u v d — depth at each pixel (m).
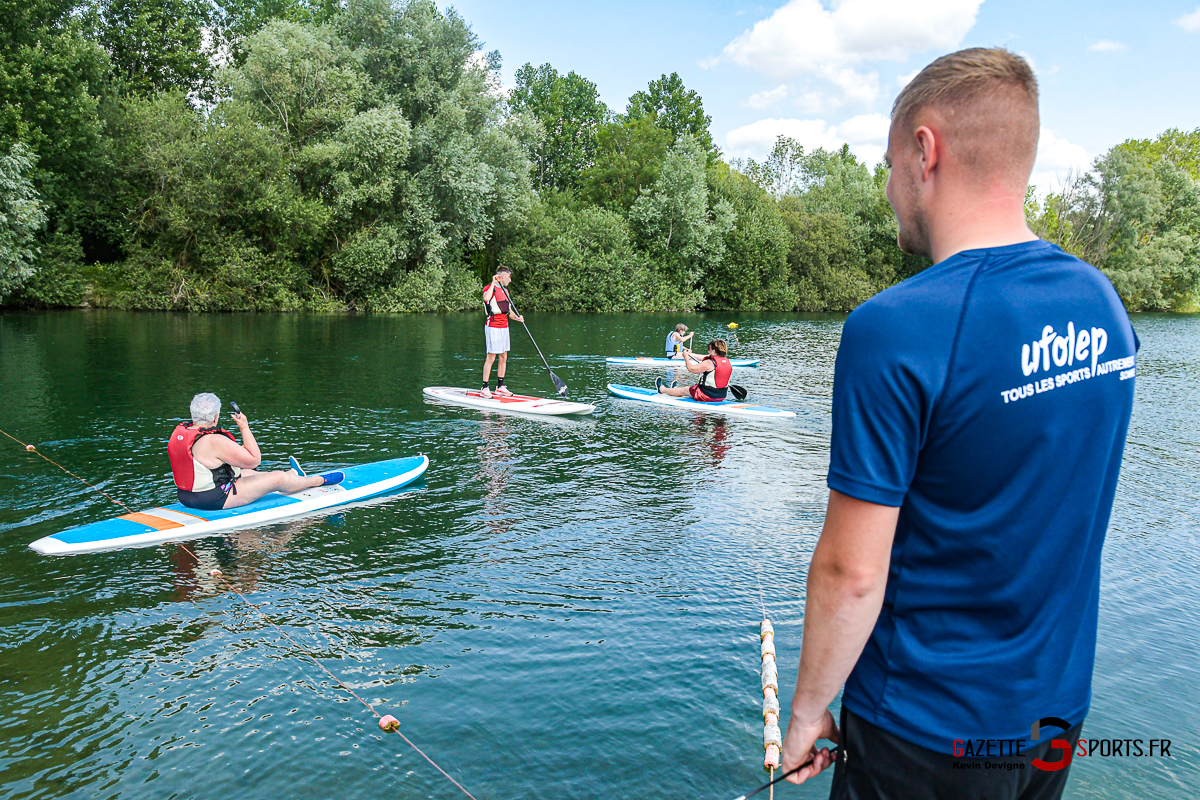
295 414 9.45
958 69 1.31
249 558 4.99
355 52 28.48
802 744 1.42
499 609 4.33
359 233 27.80
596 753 3.05
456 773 2.92
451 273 30.91
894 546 1.34
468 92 29.83
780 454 8.38
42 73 22.38
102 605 4.28
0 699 3.35
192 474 5.59
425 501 6.28
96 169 24.14
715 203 42.00
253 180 24.95
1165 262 47.88
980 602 1.27
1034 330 1.19
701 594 4.59
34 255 22.58
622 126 42.69
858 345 1.27
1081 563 1.28
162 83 33.09
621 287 35.28
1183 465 8.40
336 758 2.99
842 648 1.31
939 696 1.30
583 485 6.89
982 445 1.20
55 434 7.93
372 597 4.46
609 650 3.88
